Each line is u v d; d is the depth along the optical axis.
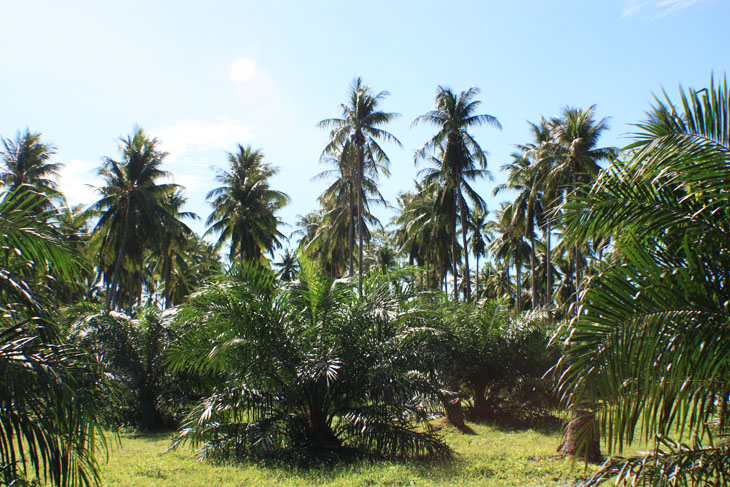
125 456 10.30
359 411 9.94
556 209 4.97
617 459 4.72
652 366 3.95
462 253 48.81
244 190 34.84
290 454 9.88
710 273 4.02
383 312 10.29
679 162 4.21
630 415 4.09
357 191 30.97
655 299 3.95
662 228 4.50
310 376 9.70
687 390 4.00
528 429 13.40
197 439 10.33
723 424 4.21
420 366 10.45
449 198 33.62
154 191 33.03
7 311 4.78
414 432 9.72
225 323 10.03
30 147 32.94
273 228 36.06
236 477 8.51
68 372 4.65
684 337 3.85
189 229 40.41
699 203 4.39
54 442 4.54
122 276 43.47
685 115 4.36
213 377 13.64
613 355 3.97
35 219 5.17
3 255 5.06
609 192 4.63
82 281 5.68
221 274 10.68
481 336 14.65
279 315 10.38
